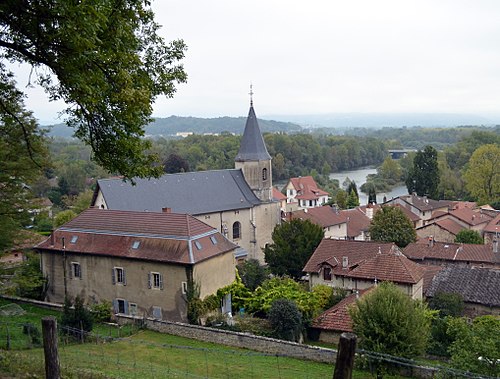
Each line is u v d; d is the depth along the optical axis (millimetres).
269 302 41062
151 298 41438
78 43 13812
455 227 79938
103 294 43719
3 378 15891
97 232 45062
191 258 39656
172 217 43656
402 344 28344
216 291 42375
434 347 33625
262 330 36312
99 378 18703
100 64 15930
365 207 95812
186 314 39875
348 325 35500
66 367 19672
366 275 43156
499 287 43688
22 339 29219
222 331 33562
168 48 20938
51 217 81812
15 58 16500
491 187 109938
